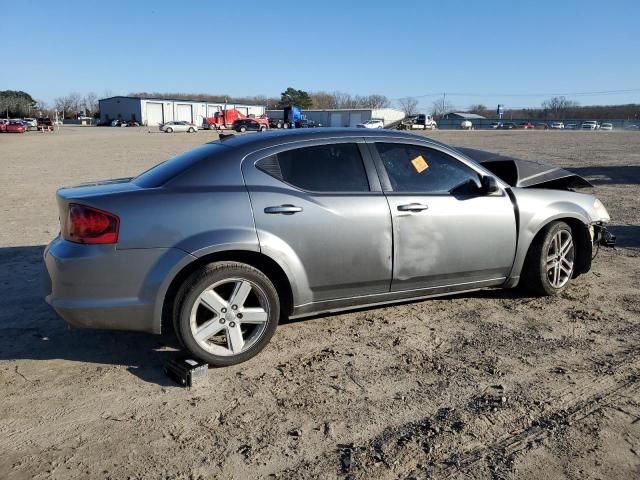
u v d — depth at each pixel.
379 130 4.60
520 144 32.81
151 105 94.25
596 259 6.65
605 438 3.02
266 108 119.62
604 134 53.12
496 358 4.00
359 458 2.87
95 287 3.61
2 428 3.17
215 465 2.84
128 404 3.43
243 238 3.79
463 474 2.73
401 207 4.33
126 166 19.75
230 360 3.87
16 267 6.42
